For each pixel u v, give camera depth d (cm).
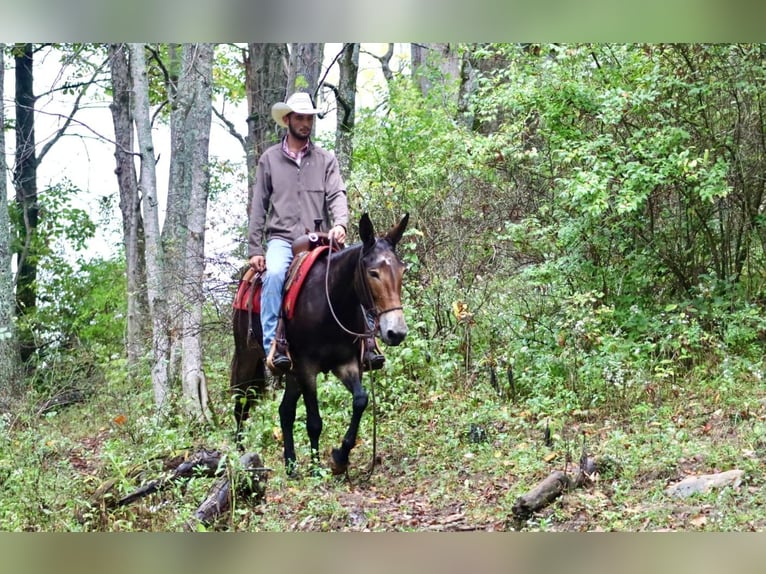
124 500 662
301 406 977
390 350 1009
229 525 639
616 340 987
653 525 610
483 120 1146
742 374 938
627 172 999
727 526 593
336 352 785
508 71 1129
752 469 688
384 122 1334
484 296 1103
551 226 1097
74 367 1244
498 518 655
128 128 1841
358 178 1214
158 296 1239
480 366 1014
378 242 738
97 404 1235
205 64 1241
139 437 956
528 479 730
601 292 1088
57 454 892
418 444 862
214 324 1184
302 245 807
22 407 1028
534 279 1108
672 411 878
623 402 906
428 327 1088
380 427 917
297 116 816
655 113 1063
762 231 1095
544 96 1077
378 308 724
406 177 1216
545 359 980
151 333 1352
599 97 1032
